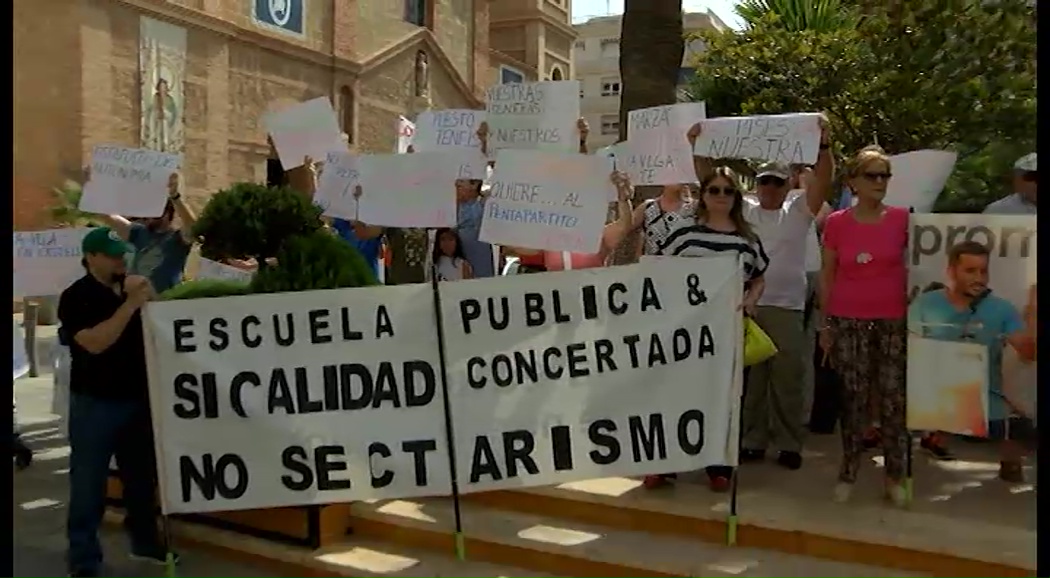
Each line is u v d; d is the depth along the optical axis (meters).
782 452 5.54
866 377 4.86
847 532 4.51
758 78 12.54
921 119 10.45
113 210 6.19
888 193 5.57
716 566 4.46
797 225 5.46
